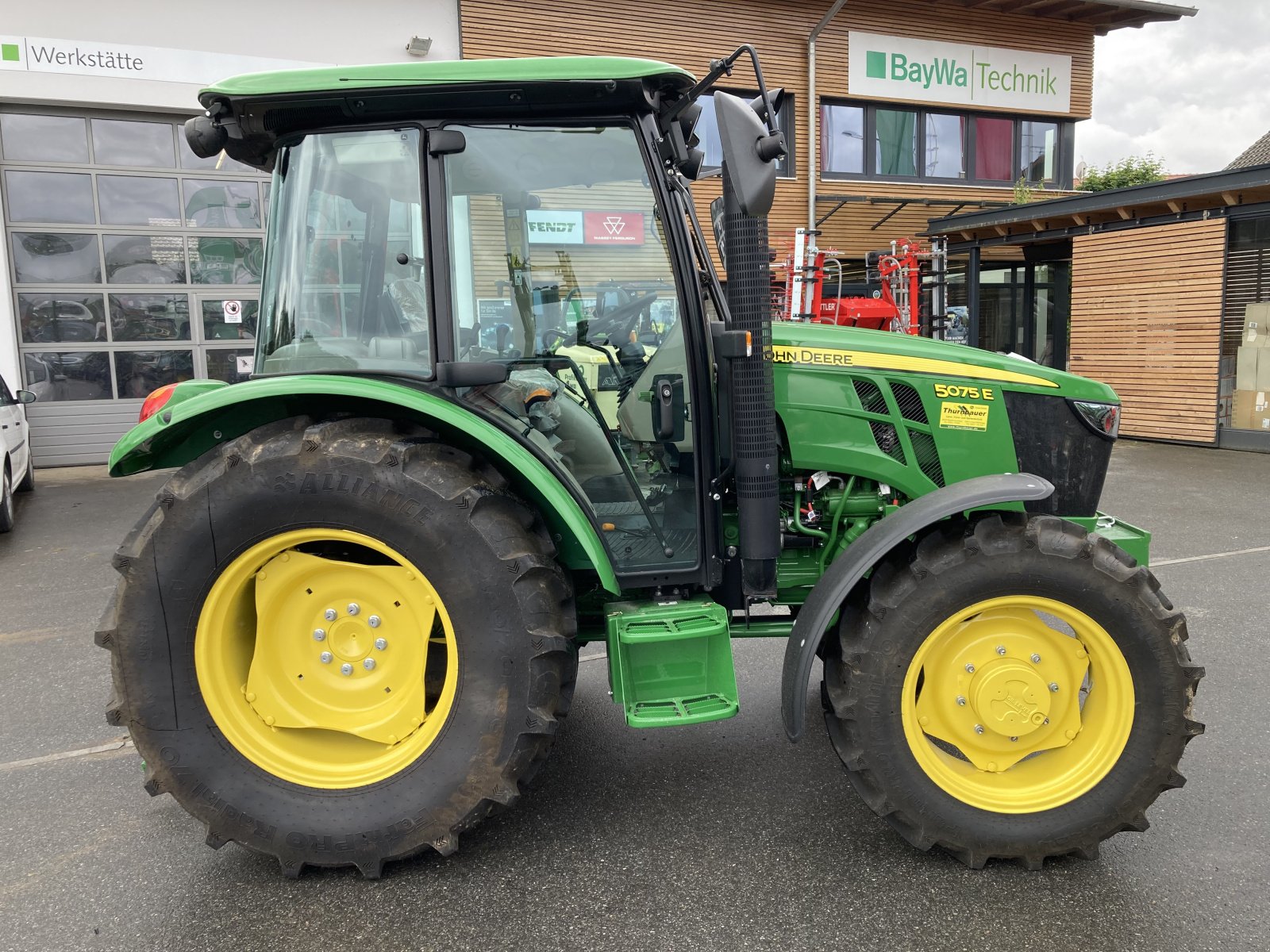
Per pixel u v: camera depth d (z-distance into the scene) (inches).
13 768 126.7
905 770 94.1
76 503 328.5
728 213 97.0
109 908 92.0
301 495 89.7
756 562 101.6
